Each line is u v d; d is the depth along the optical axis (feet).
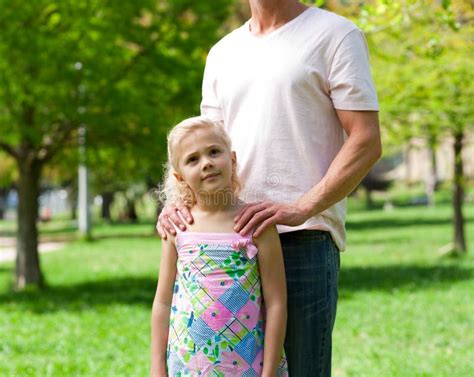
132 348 27.63
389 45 45.19
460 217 60.90
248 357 8.86
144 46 43.24
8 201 239.50
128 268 61.72
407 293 40.73
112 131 44.09
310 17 9.72
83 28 40.32
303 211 9.07
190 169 9.20
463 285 43.11
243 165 9.78
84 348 27.89
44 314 37.37
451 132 53.83
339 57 9.43
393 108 46.62
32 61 38.93
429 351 26.07
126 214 157.69
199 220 9.28
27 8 39.06
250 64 9.82
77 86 41.32
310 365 9.64
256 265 9.07
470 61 38.32
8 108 42.09
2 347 28.25
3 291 47.88
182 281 9.18
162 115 43.78
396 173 202.28
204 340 8.85
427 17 32.50
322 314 9.68
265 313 9.23
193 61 44.52
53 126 46.50
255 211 9.11
